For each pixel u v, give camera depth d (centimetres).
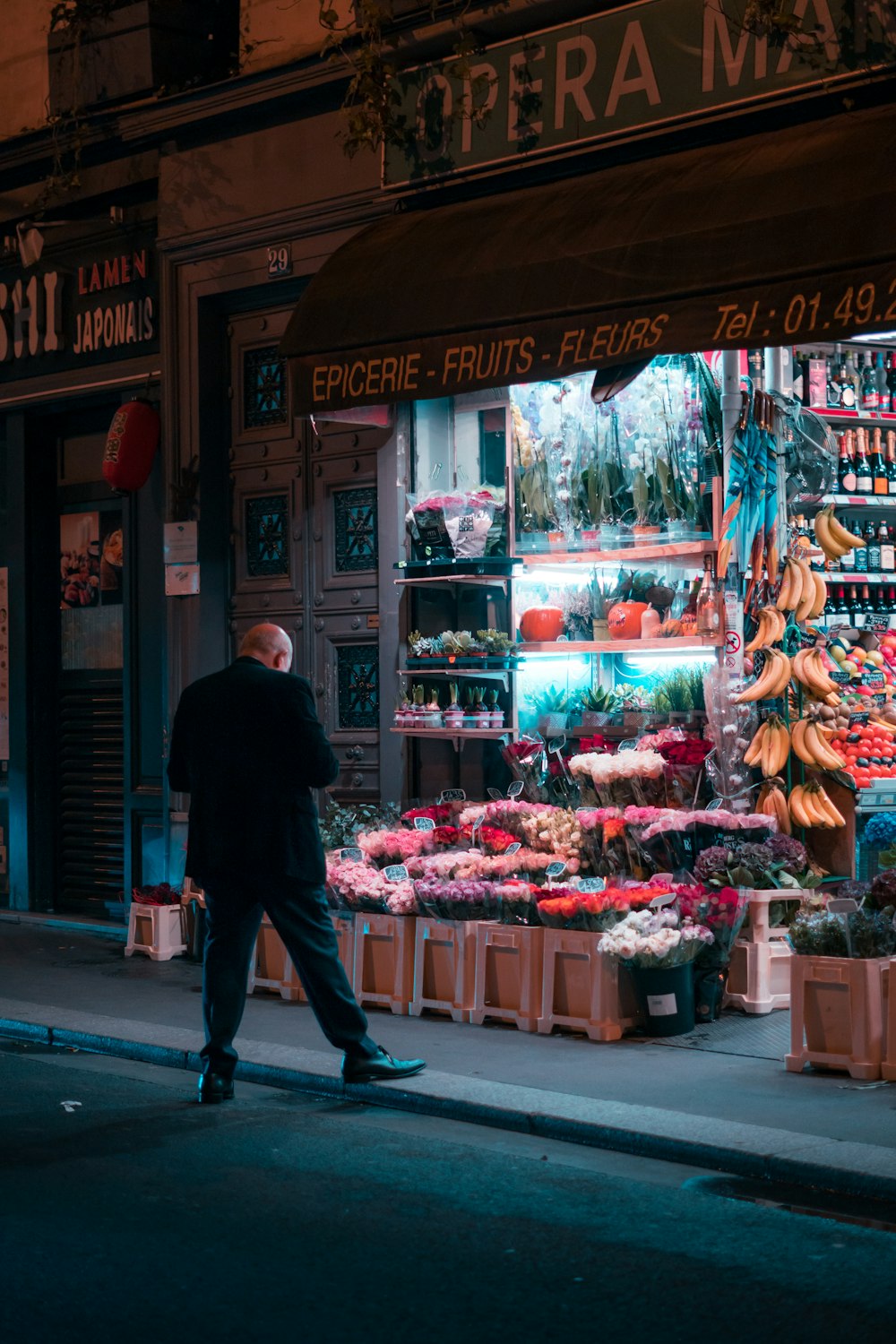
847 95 839
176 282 1173
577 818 907
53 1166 612
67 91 1225
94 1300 469
